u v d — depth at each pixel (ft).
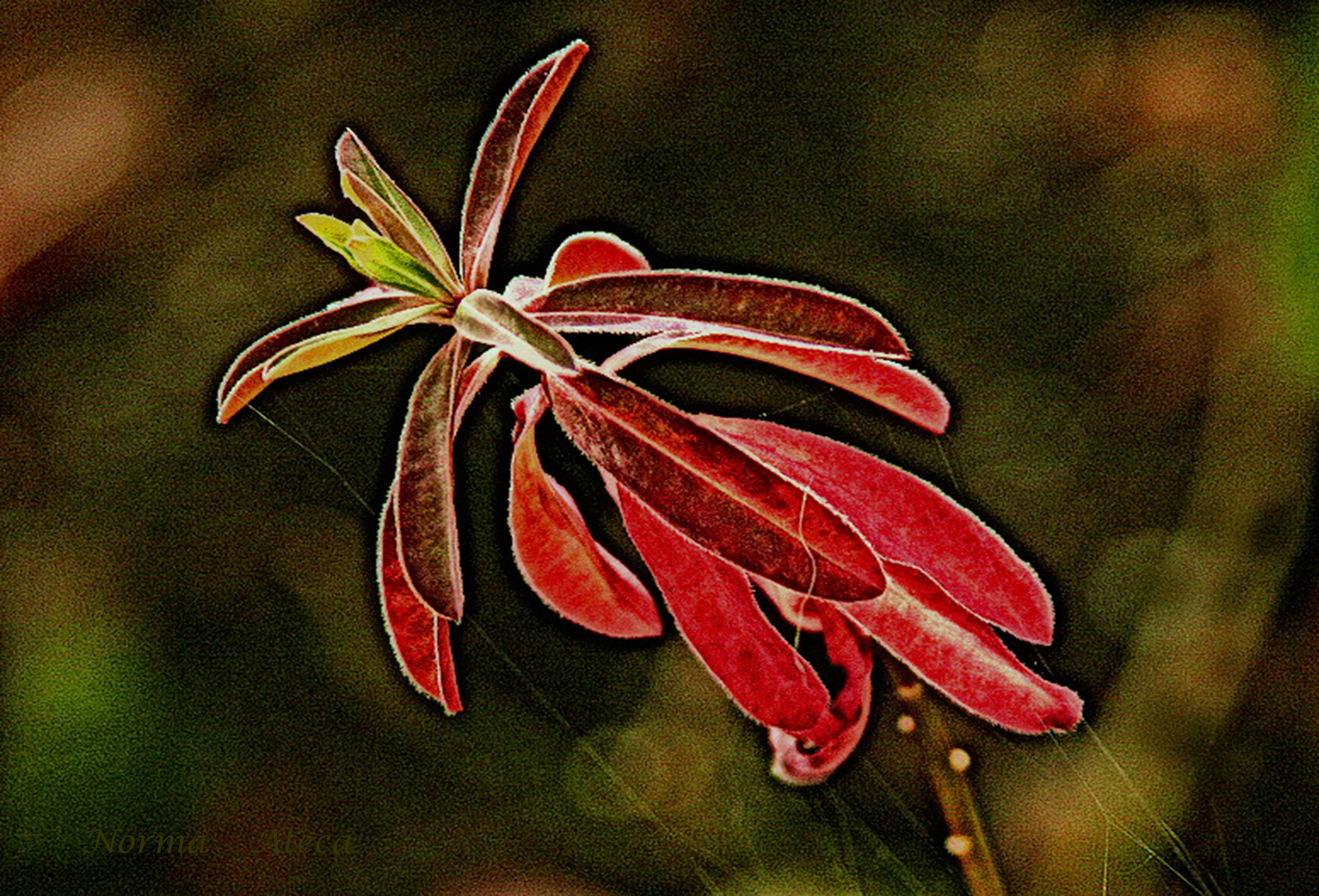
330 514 3.73
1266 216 3.19
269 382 1.79
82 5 4.21
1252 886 2.84
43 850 3.26
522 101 1.81
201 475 3.77
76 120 4.07
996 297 3.64
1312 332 3.02
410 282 1.80
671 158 3.92
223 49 4.16
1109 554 3.34
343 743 3.50
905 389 1.83
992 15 3.81
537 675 3.55
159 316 3.93
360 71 4.09
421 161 3.96
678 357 1.95
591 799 3.36
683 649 3.51
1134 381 3.48
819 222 3.79
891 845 2.97
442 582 1.76
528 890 3.23
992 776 2.98
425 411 1.78
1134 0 3.62
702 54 4.00
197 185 4.05
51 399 3.86
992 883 1.87
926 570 1.77
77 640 3.54
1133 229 3.57
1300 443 3.09
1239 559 3.08
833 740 1.81
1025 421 3.49
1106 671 3.21
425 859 3.33
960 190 3.76
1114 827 2.92
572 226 3.68
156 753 3.41
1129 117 3.59
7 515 3.72
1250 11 3.42
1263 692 3.04
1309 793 2.92
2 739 3.39
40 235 3.97
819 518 1.75
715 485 1.76
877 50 3.92
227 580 3.67
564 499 1.83
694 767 3.34
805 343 1.77
